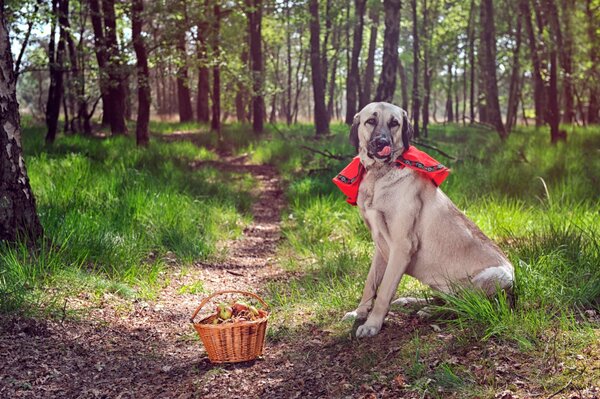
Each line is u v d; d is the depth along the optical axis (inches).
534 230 249.1
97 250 241.1
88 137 730.2
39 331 176.7
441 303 187.5
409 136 172.2
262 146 745.6
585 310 169.3
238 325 162.2
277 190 507.2
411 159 169.6
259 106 925.8
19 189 228.1
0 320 176.6
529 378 134.4
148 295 221.6
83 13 652.7
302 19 888.3
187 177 456.1
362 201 176.6
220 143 805.9
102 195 335.6
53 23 541.0
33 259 217.0
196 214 342.0
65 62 604.7
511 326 153.8
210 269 271.6
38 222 234.4
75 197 307.4
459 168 452.4
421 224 172.7
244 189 495.2
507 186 373.4
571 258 202.8
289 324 193.9
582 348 143.6
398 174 170.4
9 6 495.5
